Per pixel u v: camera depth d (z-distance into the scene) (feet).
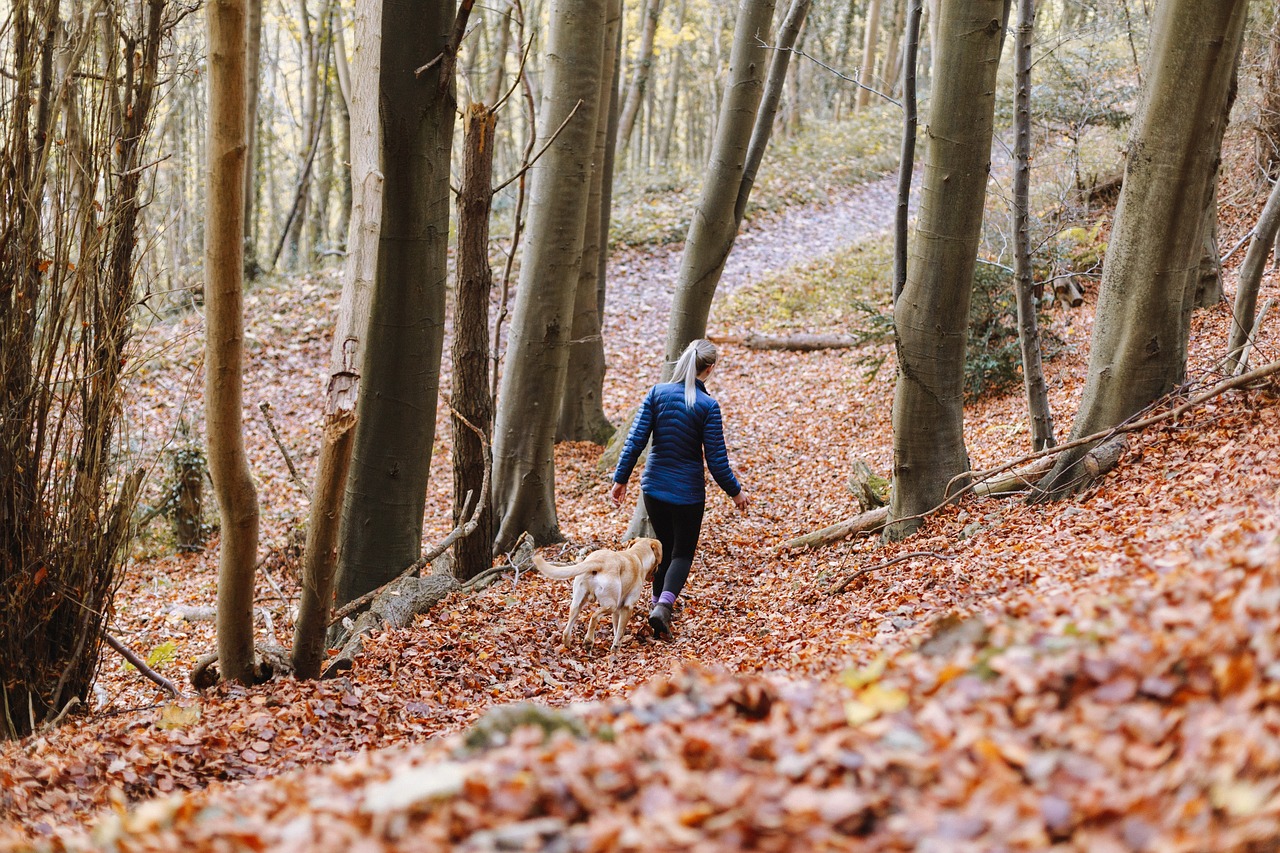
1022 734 7.85
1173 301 19.98
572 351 45.98
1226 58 18.47
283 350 58.03
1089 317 46.88
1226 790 6.50
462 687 18.10
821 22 99.60
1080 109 59.21
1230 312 38.73
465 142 23.56
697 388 21.74
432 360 23.50
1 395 15.42
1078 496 20.08
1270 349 31.40
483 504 24.94
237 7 13.01
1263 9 51.93
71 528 16.37
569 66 28.94
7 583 15.53
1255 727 6.96
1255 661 7.77
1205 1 18.19
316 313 61.41
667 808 7.39
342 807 8.29
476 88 85.25
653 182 85.30
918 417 23.44
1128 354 20.29
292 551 33.19
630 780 7.89
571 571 19.72
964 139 21.94
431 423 23.94
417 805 7.80
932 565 20.10
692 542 21.56
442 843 7.23
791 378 53.31
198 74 18.22
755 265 72.79
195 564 38.73
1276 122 48.47
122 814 10.92
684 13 99.19
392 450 23.27
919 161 92.79
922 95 94.17
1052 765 7.34
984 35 21.42
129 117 16.29
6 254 15.38
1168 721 7.54
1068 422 33.58
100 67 16.62
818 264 70.74
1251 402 18.69
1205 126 18.85
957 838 6.69
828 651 14.74
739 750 8.29
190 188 75.10
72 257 16.78
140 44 16.37
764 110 29.99
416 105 21.89
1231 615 8.62
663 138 116.98
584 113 28.99
